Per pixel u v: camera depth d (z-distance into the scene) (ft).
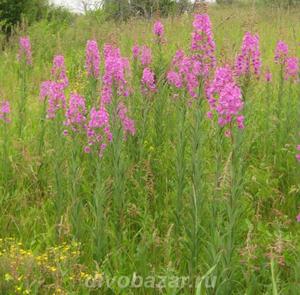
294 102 23.81
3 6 51.19
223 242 12.15
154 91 20.30
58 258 13.38
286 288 12.45
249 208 16.20
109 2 57.57
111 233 15.02
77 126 15.75
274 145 21.38
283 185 18.61
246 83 15.02
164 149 20.35
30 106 28.32
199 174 13.66
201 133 14.01
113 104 15.92
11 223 16.33
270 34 39.73
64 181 17.60
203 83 14.53
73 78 34.27
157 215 15.96
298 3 61.11
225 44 22.57
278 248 12.50
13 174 19.70
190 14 42.45
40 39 45.73
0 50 44.29
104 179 16.44
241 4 58.95
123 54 33.35
